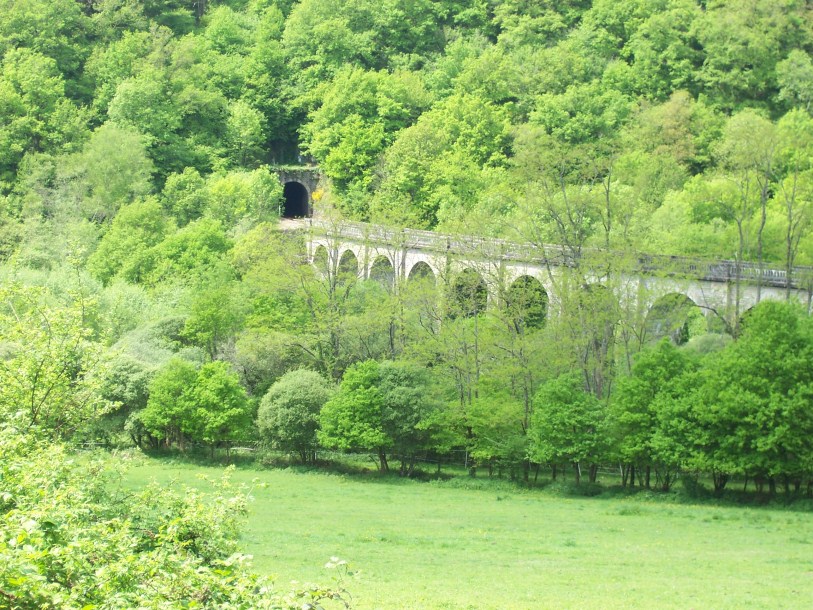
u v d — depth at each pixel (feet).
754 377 172.76
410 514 160.04
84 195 385.91
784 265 234.79
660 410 180.65
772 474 169.27
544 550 126.11
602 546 129.80
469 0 564.71
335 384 233.55
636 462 186.50
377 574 106.22
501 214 298.97
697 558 120.16
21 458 76.02
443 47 536.83
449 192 363.97
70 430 109.40
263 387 246.06
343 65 508.53
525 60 475.72
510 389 210.38
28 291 107.14
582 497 185.78
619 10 502.38
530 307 218.59
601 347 211.82
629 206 224.94
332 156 428.97
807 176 277.03
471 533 140.77
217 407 215.72
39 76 433.89
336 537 134.72
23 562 49.03
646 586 100.48
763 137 250.57
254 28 574.15
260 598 51.62
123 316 265.34
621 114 423.23
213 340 260.01
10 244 333.83
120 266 322.55
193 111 471.21
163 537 65.00
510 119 436.35
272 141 513.86
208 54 526.57
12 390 99.35
